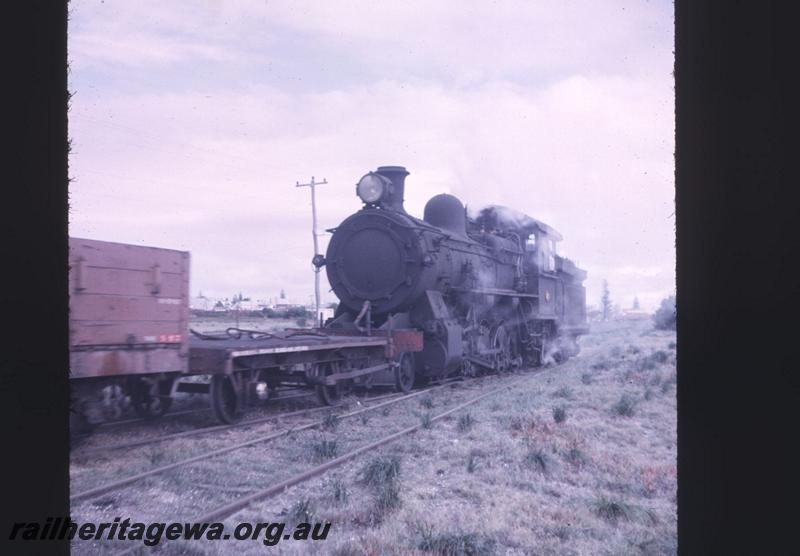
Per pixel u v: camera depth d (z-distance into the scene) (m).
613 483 6.56
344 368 11.88
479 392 13.53
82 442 7.83
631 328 58.56
